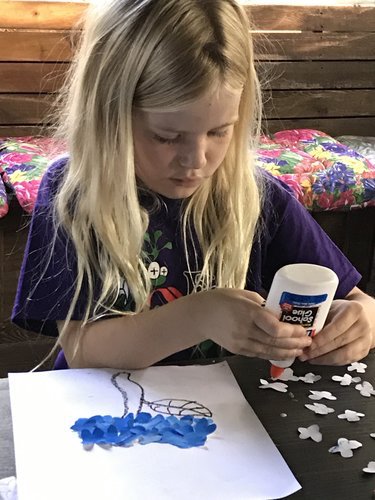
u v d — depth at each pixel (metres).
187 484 0.73
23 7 2.52
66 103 1.11
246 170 1.09
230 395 0.89
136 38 0.89
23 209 2.13
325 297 0.86
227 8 0.92
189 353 1.08
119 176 0.97
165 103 0.86
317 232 1.20
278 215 1.17
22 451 0.76
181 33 0.87
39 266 1.02
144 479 0.73
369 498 0.73
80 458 0.75
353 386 0.93
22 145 2.46
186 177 0.92
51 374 0.90
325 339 0.95
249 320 0.89
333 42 2.96
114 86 0.92
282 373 0.94
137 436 0.79
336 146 2.70
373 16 2.97
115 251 1.01
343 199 2.44
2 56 2.55
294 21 2.88
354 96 3.07
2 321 2.19
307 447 0.80
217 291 0.95
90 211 1.00
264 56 2.87
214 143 0.92
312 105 3.03
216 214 1.11
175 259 1.10
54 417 0.82
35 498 0.69
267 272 1.22
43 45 2.58
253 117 1.06
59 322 1.01
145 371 0.93
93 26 0.95
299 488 0.73
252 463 0.77
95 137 0.97
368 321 1.00
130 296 1.05
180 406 0.86
